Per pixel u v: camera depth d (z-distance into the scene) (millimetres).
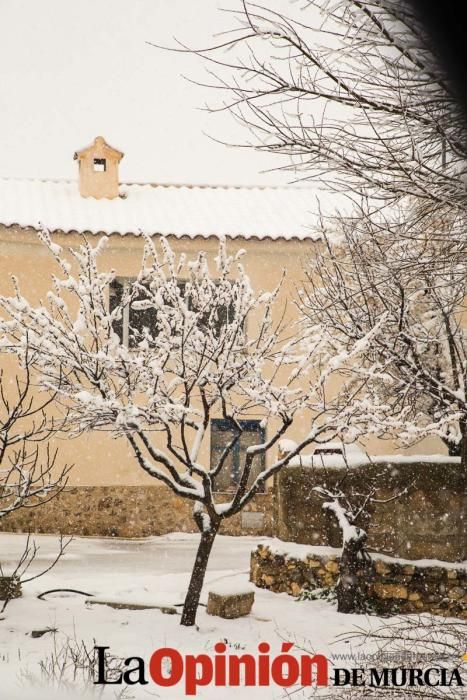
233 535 20172
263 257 20438
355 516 11148
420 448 19188
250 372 10570
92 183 22031
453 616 10883
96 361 9961
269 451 20078
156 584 12523
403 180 7227
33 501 19781
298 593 11695
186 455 10078
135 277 19938
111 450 19984
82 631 9609
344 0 6340
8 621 9953
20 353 10273
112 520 19906
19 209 20031
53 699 7168
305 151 7250
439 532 11312
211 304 10719
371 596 11031
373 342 11148
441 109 6750
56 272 20000
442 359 12453
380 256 9828
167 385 10852
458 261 8016
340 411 10461
